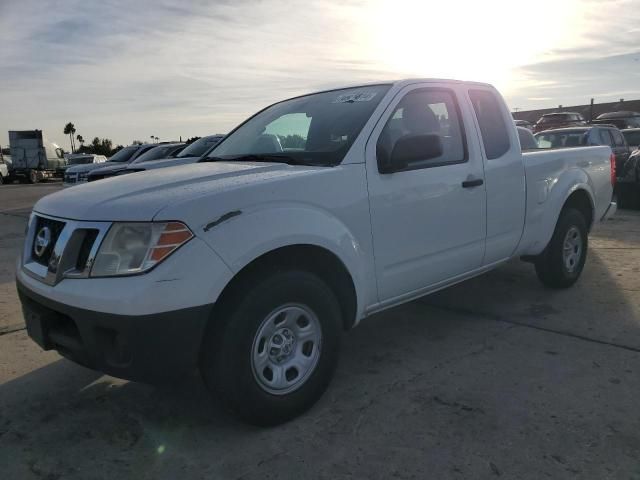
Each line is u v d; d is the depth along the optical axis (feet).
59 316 9.56
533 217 15.79
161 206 8.81
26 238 10.75
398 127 12.30
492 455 8.96
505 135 15.10
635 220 31.73
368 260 11.23
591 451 8.96
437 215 12.60
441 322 15.34
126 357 8.65
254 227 9.27
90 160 127.65
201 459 9.16
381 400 10.92
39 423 10.44
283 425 10.12
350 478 8.54
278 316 9.82
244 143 14.08
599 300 16.66
